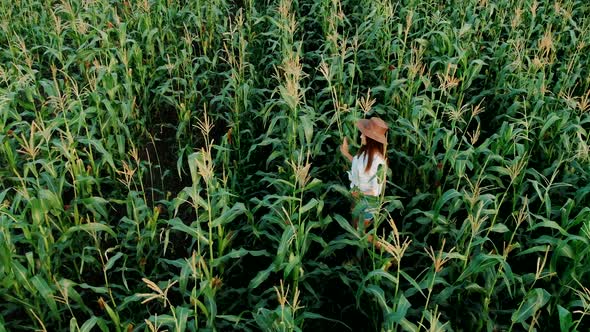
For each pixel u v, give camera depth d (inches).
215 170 285.4
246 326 198.5
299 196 249.9
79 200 219.8
